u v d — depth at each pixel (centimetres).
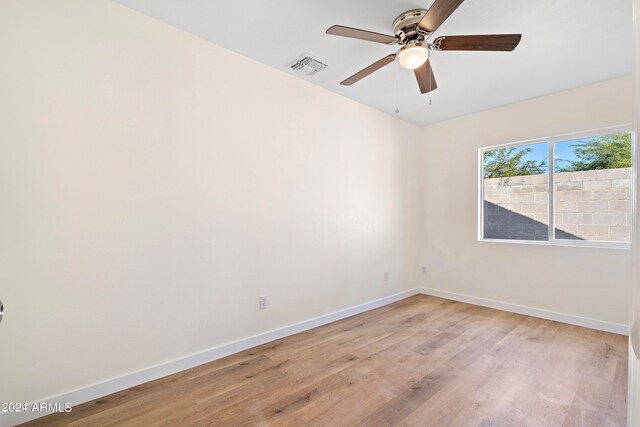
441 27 215
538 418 172
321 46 241
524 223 353
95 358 189
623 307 284
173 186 219
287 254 286
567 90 314
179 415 175
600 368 224
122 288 198
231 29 221
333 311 325
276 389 200
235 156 250
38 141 172
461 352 251
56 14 177
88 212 187
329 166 322
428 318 332
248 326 258
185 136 224
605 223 300
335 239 328
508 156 364
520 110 346
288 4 196
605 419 171
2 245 163
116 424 168
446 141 411
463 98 337
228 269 246
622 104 285
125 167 199
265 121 269
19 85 167
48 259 175
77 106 183
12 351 166
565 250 316
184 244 224
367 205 363
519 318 330
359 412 178
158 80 212
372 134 369
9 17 165
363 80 296
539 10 198
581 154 314
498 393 195
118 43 197
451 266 405
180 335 222
